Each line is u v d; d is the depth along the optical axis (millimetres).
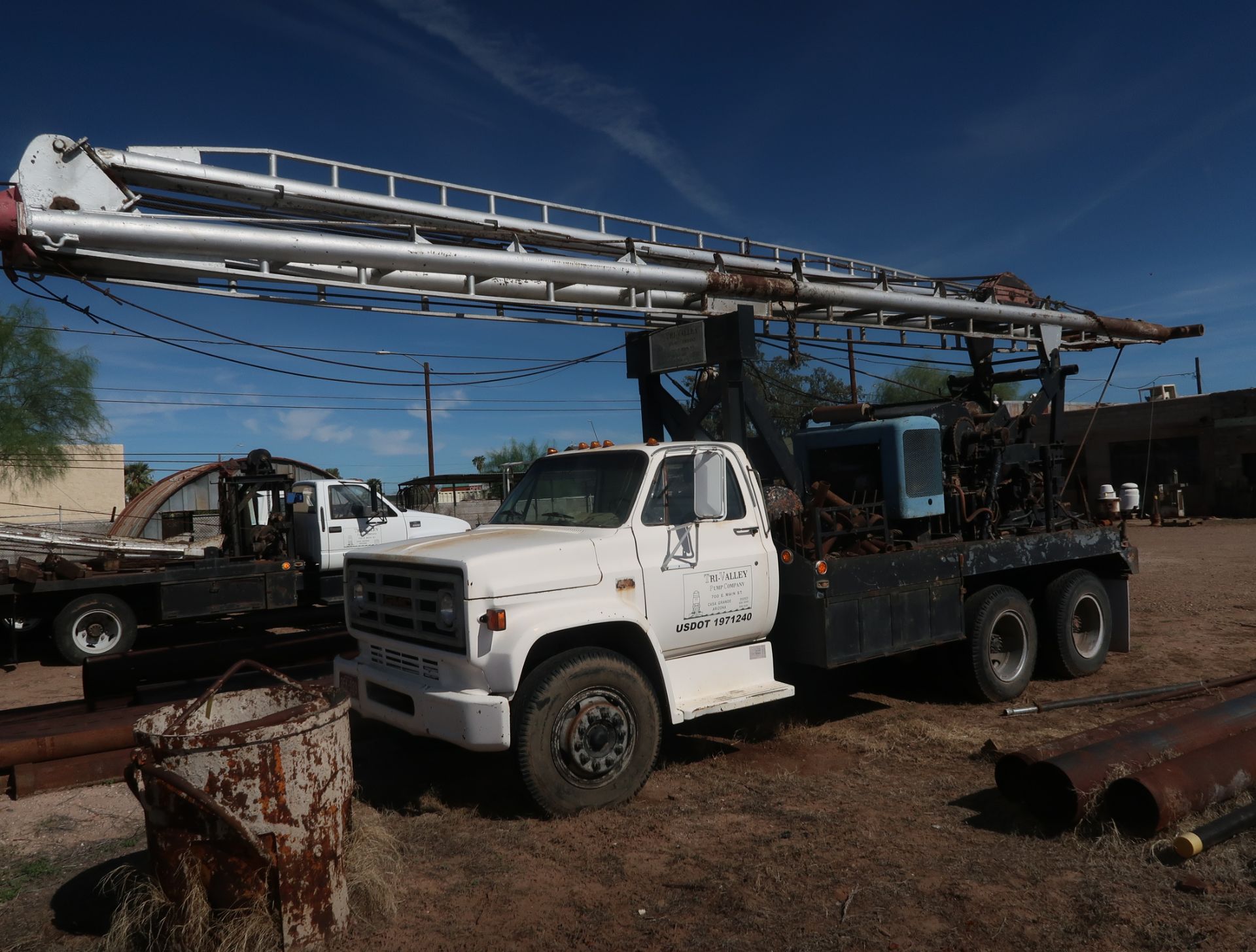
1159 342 10508
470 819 4684
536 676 4574
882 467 6887
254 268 5480
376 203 5941
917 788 4973
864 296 7691
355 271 5930
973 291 8859
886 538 6578
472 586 4465
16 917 3740
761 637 5715
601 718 4684
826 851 4109
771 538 5777
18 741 5406
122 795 5324
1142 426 30359
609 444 5969
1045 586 7793
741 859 4043
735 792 4996
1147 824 4105
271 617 10625
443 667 4664
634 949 3279
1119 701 6676
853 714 6660
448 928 3490
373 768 5668
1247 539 20656
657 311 6895
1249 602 11414
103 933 3564
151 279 5324
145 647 9789
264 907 3195
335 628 8969
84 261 5039
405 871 4031
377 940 3396
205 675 7469
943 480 7254
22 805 5172
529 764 4469
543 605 4648
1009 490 7879
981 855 4008
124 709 6215
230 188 5551
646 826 4477
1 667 10594
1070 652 7625
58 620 10469
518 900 3715
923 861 3965
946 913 3469
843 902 3582
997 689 6875
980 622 6781
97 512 29406
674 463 5461
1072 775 4172
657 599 5105
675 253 7242
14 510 27547
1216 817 4215
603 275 6293
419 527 13320
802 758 5621
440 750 6004
